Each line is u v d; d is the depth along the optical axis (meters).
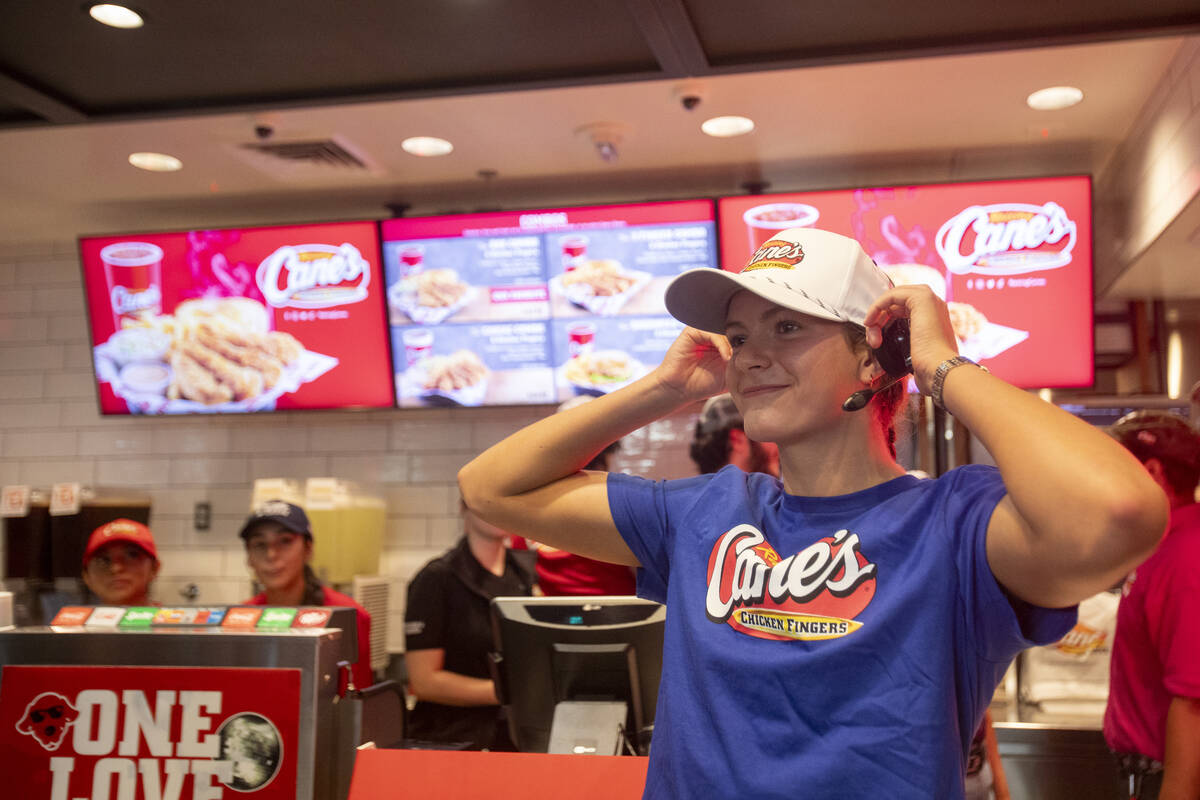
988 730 1.80
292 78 2.99
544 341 4.33
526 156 4.20
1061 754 2.64
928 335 1.05
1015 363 3.97
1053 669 2.86
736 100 3.65
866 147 4.12
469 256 4.36
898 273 4.03
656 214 4.20
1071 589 0.92
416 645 2.95
